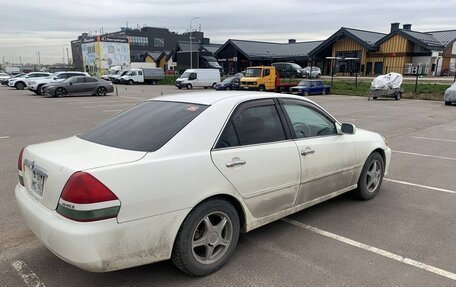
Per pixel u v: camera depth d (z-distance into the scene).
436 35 49.06
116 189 2.59
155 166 2.79
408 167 7.05
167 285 3.05
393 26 48.53
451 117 15.92
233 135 3.34
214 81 40.72
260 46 58.69
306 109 4.19
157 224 2.78
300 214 4.59
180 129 3.10
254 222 3.53
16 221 4.32
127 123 3.50
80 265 2.54
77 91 26.31
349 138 4.57
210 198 3.12
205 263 3.17
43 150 3.17
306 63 57.62
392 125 13.22
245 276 3.19
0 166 6.84
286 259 3.48
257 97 3.72
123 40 73.25
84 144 3.25
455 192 5.50
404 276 3.20
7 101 21.84
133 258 2.71
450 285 3.07
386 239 3.91
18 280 3.13
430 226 4.25
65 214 2.58
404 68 45.94
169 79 51.44
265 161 3.48
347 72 51.69
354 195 5.06
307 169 3.93
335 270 3.29
